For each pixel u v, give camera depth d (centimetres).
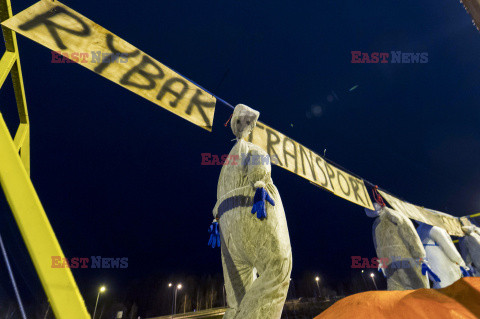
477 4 120
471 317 82
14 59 150
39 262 90
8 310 1343
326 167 319
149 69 179
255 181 159
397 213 332
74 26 157
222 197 175
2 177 99
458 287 103
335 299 3125
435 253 397
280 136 265
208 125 189
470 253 511
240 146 184
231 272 161
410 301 98
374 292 115
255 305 130
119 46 171
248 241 150
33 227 95
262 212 144
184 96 188
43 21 146
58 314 83
